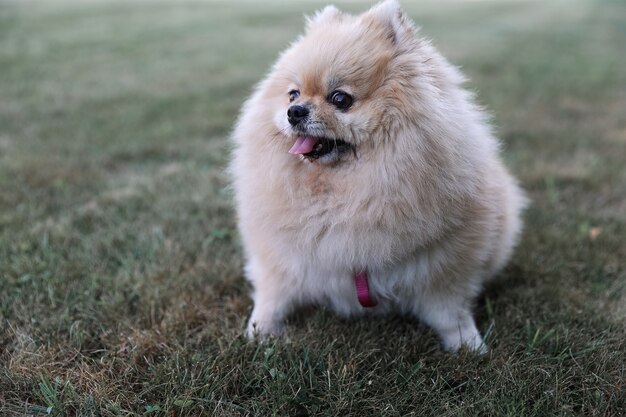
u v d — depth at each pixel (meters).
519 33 2.71
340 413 0.52
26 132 1.19
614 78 1.75
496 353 0.58
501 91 1.58
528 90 1.60
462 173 0.54
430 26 2.94
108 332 0.60
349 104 0.54
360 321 0.63
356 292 0.59
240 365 0.55
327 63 0.54
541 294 0.67
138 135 1.21
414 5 4.18
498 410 0.51
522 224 0.79
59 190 0.91
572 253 0.75
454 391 0.55
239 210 0.62
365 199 0.53
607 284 0.70
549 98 1.52
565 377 0.55
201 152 1.12
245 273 0.70
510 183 0.70
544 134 1.22
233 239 0.79
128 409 0.52
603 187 0.94
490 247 0.61
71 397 0.52
